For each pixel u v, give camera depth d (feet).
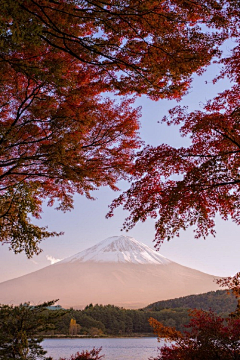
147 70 22.57
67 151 26.27
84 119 26.14
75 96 25.80
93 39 20.86
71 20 20.07
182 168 24.61
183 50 21.13
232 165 22.75
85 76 25.26
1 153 23.97
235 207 24.23
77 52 22.09
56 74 21.21
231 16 20.30
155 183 25.02
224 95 24.79
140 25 20.61
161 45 21.18
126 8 19.53
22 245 25.96
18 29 16.31
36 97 25.84
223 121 22.93
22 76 24.91
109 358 108.37
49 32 19.94
